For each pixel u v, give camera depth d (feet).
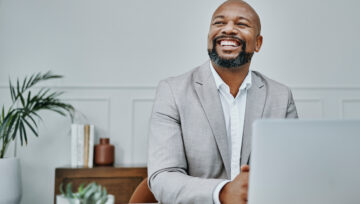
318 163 1.93
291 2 9.31
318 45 9.25
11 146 8.34
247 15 4.04
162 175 3.30
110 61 8.87
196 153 3.95
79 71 8.77
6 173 6.92
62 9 8.89
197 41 9.10
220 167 3.96
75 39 8.84
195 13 9.17
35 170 8.38
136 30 9.01
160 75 8.95
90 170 7.31
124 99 8.79
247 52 4.02
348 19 9.36
